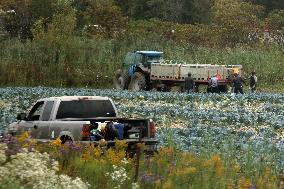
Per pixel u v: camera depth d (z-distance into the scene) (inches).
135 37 7293.3
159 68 5036.9
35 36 6432.1
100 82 6205.7
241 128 2915.8
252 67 6387.8
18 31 7849.4
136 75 5142.7
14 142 1390.3
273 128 2886.3
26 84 5871.1
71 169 1535.4
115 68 6264.8
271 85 6314.0
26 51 6127.0
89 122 1888.5
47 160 1358.3
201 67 4904.0
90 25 7844.5
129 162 1574.8
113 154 1594.5
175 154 1685.5
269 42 7751.0
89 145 1696.6
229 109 3686.0
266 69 6378.0
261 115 3314.5
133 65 5255.9
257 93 4872.0
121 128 1895.9
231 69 4857.3
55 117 2005.4
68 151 1601.9
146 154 1860.2
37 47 6176.2
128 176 1476.4
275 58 6555.1
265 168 1569.9
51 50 6176.2
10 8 7849.4
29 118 2155.5
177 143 2171.5
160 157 1600.6
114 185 1428.4
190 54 6717.5
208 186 1397.6
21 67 5905.5
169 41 7096.5
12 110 3449.8
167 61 5703.7
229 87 5324.8
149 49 6801.2
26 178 1118.4
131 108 3545.8
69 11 7273.6
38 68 5959.6
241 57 6486.2
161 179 1432.1
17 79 5836.6
